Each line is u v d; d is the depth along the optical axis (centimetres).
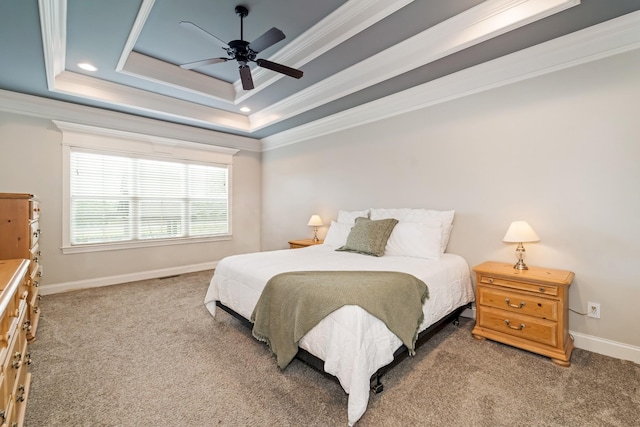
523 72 255
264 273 231
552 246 245
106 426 150
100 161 408
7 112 340
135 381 188
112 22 240
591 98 225
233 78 391
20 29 225
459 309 272
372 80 305
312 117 431
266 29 266
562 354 205
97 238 407
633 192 211
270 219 554
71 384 184
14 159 345
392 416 156
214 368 204
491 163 278
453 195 304
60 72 321
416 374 194
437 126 315
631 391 176
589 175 227
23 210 224
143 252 446
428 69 280
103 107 385
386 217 340
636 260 210
